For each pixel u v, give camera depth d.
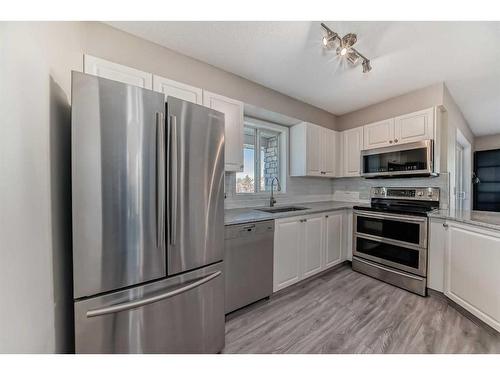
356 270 2.76
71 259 1.16
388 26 1.51
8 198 0.70
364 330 1.61
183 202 1.22
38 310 0.85
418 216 2.15
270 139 3.12
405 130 2.57
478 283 1.65
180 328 1.21
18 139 0.75
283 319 1.76
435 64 1.99
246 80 2.32
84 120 0.94
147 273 1.10
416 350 1.41
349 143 3.28
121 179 1.02
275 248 2.10
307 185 3.39
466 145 4.19
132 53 1.63
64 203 1.11
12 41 0.73
